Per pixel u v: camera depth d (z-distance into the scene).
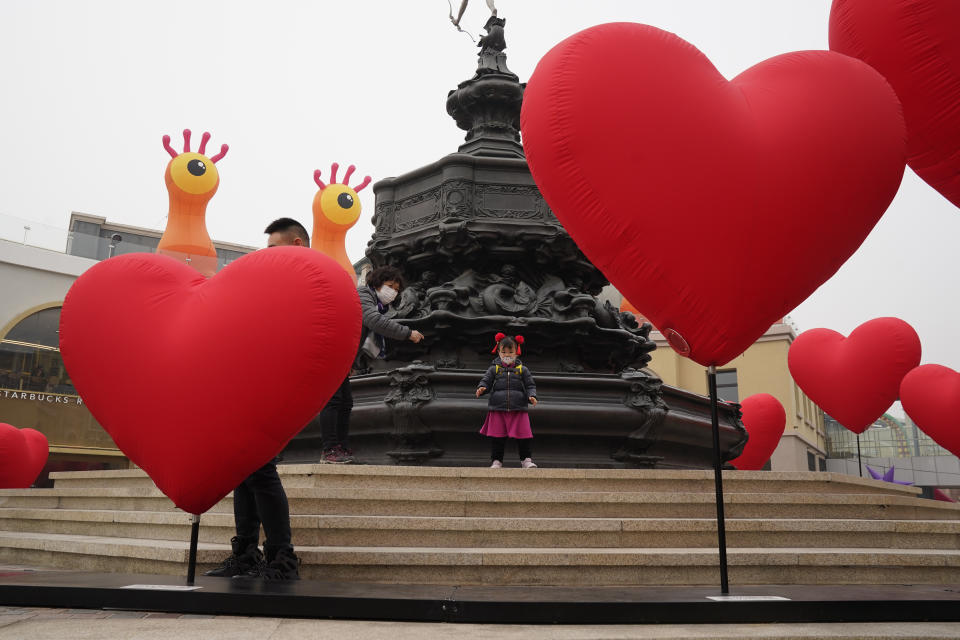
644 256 3.63
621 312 9.93
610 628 2.92
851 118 3.55
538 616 3.01
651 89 3.53
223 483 3.53
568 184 3.68
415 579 4.33
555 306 9.18
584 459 8.39
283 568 3.98
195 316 3.47
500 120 10.33
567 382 8.39
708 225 3.52
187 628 2.75
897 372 10.78
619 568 4.41
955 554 4.61
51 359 28.66
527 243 9.23
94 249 29.98
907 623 3.11
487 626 2.95
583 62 3.64
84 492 7.36
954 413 9.70
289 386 3.41
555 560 4.39
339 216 14.49
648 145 3.52
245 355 3.39
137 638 2.52
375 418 8.31
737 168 3.48
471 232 9.11
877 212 3.68
